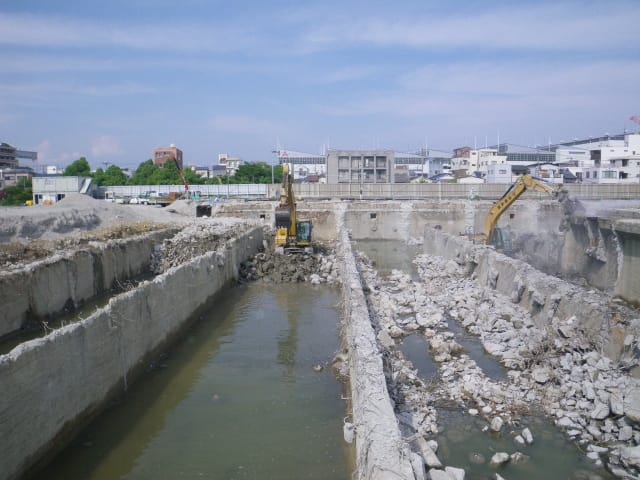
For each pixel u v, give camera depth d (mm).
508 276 18672
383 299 19141
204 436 9961
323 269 26016
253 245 30469
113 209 35094
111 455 9234
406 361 13078
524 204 42156
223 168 121188
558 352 12281
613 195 46344
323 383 12516
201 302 18438
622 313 12055
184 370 13320
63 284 17922
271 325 17438
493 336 14789
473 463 8766
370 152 60781
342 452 9344
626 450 8750
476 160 91500
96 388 10469
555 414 10328
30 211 28172
